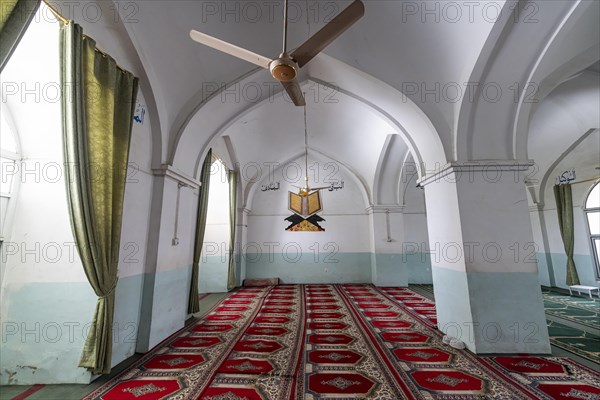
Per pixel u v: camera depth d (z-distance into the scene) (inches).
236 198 303.7
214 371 107.8
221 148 252.5
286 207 341.4
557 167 293.7
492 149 135.6
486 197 132.6
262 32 134.8
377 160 295.1
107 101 102.5
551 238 304.7
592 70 171.2
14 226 104.1
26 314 102.0
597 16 107.8
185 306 168.7
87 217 93.0
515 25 107.5
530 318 123.8
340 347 132.3
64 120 89.4
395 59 136.8
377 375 104.1
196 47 133.5
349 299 245.3
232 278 286.0
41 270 103.7
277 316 189.2
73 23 88.9
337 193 345.4
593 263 266.2
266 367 111.1
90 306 104.0
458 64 129.0
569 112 220.1
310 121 260.2
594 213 268.4
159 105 136.6
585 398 88.0
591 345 133.1
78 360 100.3
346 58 142.0
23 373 99.5
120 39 111.8
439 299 154.8
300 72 174.6
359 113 236.7
